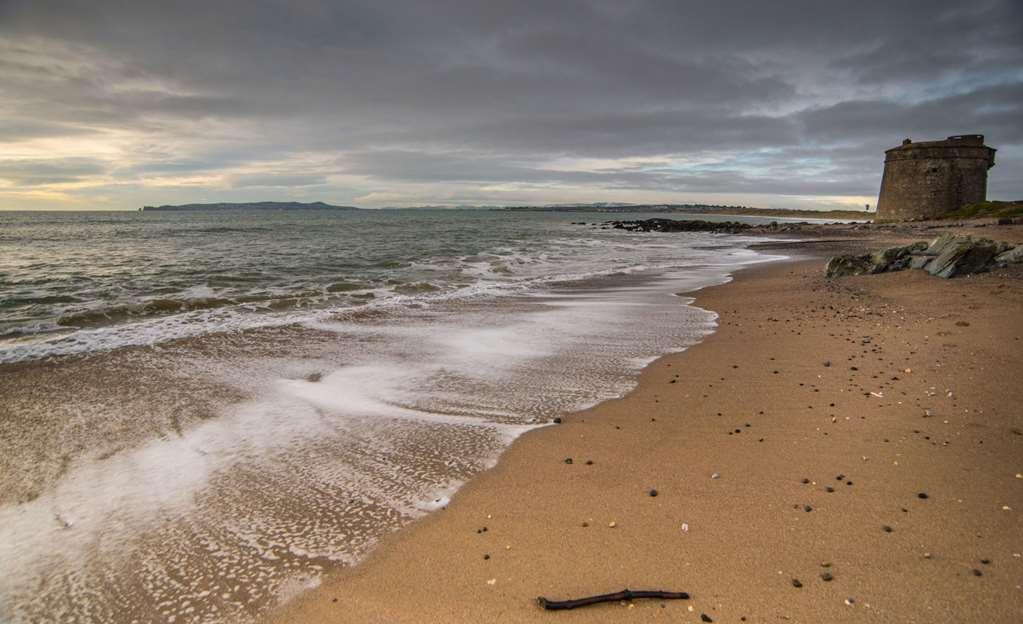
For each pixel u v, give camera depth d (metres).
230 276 20.78
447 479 5.35
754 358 9.30
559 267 25.64
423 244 40.91
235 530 4.55
